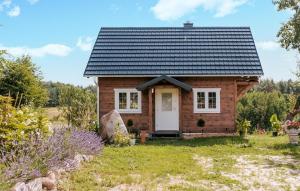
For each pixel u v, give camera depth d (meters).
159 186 10.36
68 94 29.27
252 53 26.31
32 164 9.31
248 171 12.71
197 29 28.92
